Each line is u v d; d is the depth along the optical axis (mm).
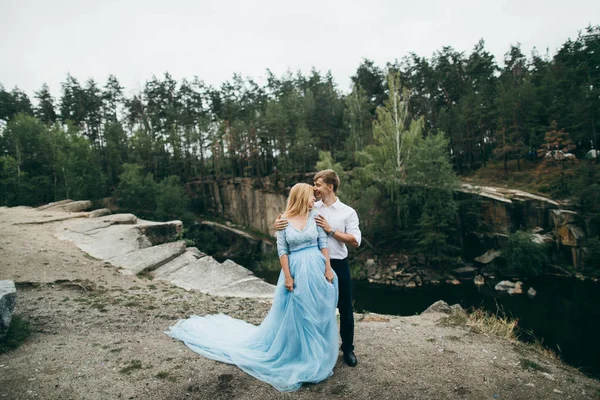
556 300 22672
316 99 53656
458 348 4051
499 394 3127
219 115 60062
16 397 2854
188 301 6188
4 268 7230
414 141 34625
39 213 15086
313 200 3648
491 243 32125
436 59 54469
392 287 28203
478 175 44500
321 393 3053
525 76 49406
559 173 36156
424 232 32000
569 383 3410
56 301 5590
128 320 4957
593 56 41625
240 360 3434
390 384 3191
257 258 43750
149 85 62625
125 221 12773
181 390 3037
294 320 3357
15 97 57594
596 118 36625
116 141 55562
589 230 28922
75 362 3488
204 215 53469
